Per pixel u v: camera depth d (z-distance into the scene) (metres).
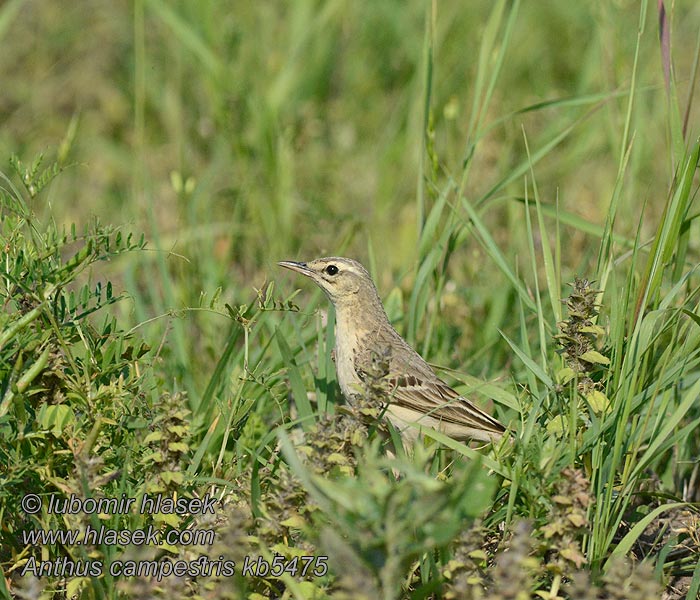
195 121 18.45
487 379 11.95
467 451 8.85
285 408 11.24
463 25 20.92
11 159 9.38
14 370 8.44
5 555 8.59
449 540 7.05
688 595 8.41
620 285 12.86
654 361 10.16
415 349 12.48
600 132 17.69
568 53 21.06
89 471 7.81
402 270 14.61
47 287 8.77
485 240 11.59
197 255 14.48
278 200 15.91
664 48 10.48
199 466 9.82
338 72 20.77
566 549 7.67
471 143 12.66
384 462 7.14
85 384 8.62
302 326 12.47
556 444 8.88
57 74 20.81
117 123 19.81
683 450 10.62
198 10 18.84
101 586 7.65
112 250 9.32
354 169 18.33
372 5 21.39
